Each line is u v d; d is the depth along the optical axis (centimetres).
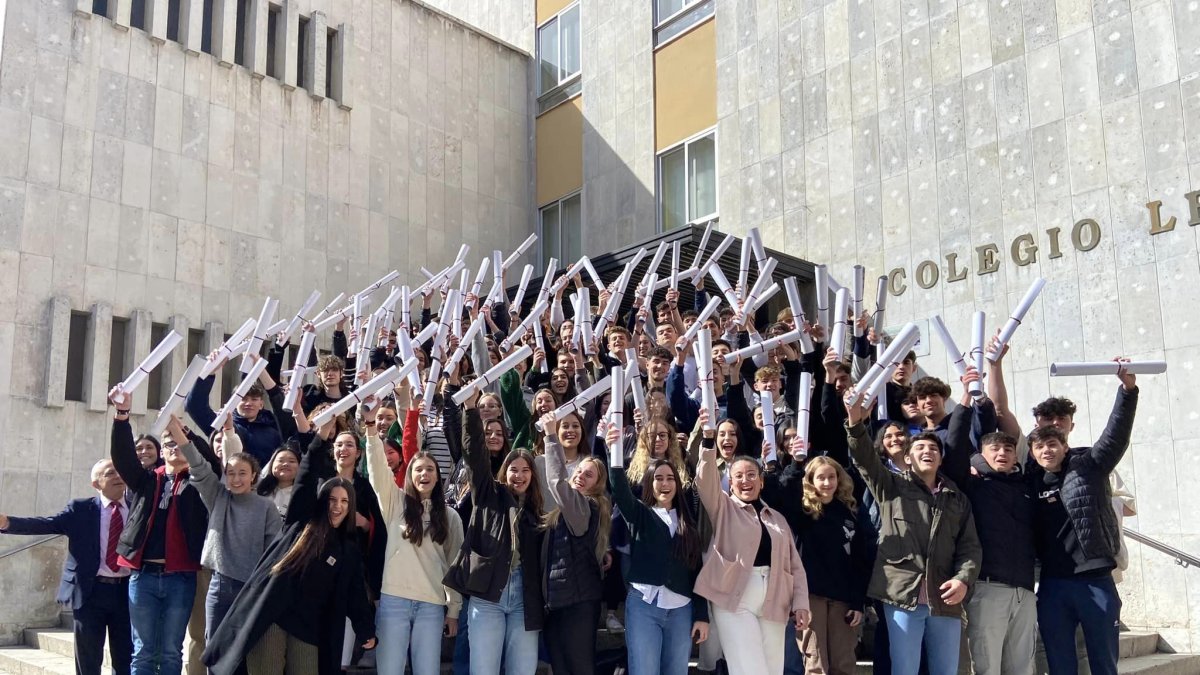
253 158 1504
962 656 696
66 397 1292
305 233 1544
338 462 650
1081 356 1066
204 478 652
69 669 942
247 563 642
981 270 1162
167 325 1380
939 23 1252
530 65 1909
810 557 632
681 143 1591
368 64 1669
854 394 622
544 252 1833
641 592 600
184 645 809
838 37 1370
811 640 623
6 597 1202
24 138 1286
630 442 736
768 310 1334
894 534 619
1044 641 628
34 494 1233
